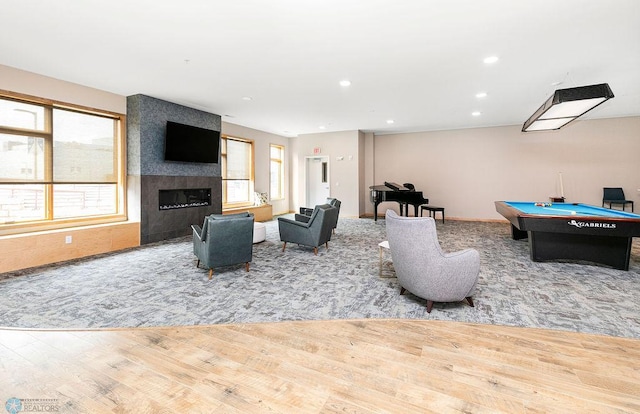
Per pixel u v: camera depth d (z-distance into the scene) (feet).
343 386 5.48
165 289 10.84
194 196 21.27
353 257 15.26
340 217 30.27
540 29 10.19
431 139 29.73
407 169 30.73
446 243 18.63
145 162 17.76
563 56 12.35
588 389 5.40
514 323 8.20
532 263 14.08
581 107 13.05
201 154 20.89
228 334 7.41
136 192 17.71
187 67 13.50
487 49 11.72
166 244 18.04
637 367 6.07
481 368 6.03
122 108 17.63
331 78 14.93
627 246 12.83
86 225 16.02
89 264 13.92
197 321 8.38
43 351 6.54
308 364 6.15
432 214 29.71
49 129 14.82
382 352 6.61
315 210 15.55
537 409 4.91
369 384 5.54
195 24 9.87
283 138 33.45
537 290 10.68
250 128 28.27
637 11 9.07
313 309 9.18
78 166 15.99
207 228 11.72
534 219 12.88
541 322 8.24
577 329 7.83
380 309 9.18
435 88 16.52
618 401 5.09
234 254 12.34
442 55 12.28
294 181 34.27
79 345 6.81
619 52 11.96
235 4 8.76
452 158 29.04
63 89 15.03
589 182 24.93
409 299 9.95
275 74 14.37
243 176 28.02
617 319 8.41
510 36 10.68
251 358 6.36
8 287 10.95
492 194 27.81
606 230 11.99
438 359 6.34
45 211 14.92
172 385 5.47
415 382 5.59
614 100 18.99
